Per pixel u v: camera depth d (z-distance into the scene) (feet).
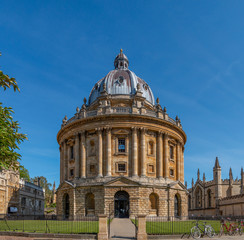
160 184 184.03
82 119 193.47
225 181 313.53
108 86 223.92
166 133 199.93
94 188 178.60
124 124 188.75
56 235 92.63
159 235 91.04
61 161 220.02
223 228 108.06
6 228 113.70
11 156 74.74
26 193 284.20
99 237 88.53
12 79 64.90
